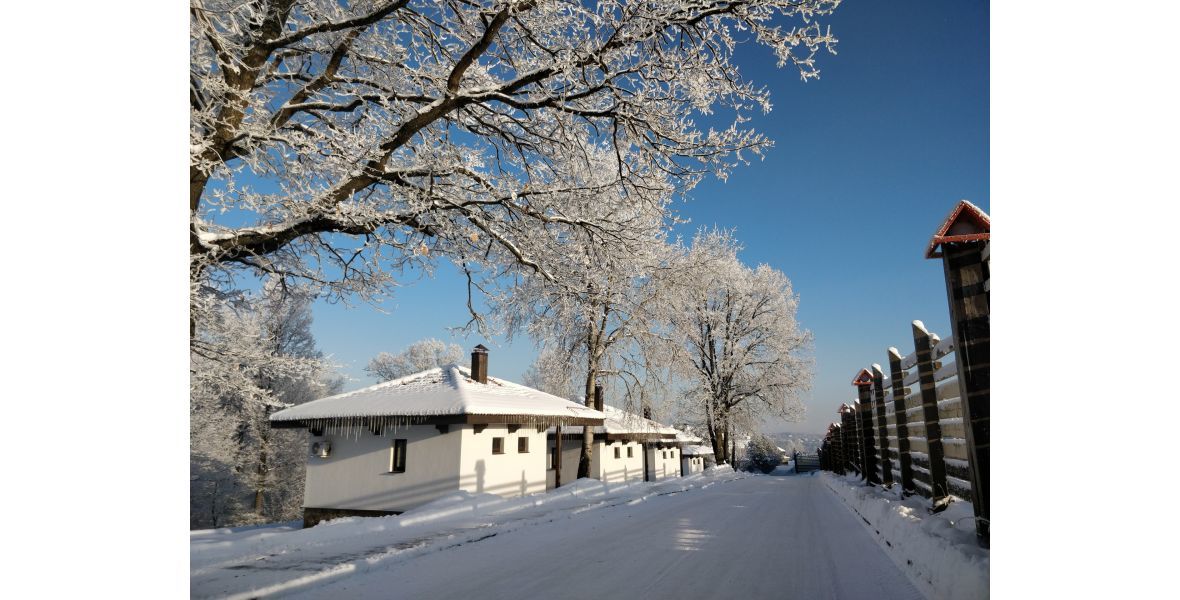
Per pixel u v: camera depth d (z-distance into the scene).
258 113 7.90
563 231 10.45
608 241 10.03
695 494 17.78
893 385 9.60
